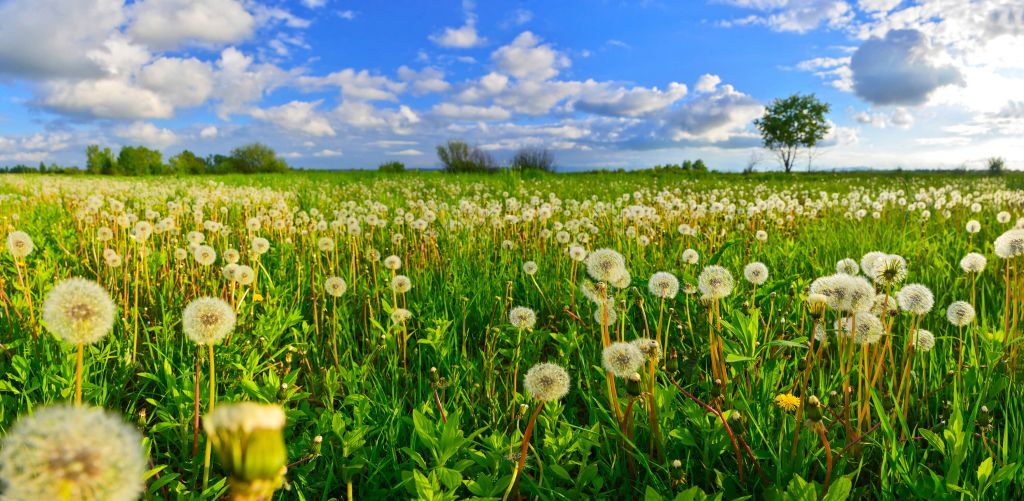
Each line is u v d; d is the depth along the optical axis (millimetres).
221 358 3061
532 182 21141
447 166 51625
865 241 6359
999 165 38406
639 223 6676
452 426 1956
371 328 3781
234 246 6332
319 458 2299
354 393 2730
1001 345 2705
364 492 2201
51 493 795
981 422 2170
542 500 2029
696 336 3400
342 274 5102
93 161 84312
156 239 6305
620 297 3516
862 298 2301
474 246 6273
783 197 14320
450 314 4191
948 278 4797
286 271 5277
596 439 2330
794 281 3768
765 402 2473
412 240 6238
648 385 2316
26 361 2803
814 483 1911
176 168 84500
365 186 18875
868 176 34188
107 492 840
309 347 3529
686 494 1673
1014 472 1911
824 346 2943
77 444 826
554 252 6051
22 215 8578
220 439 851
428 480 1855
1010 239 3086
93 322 1451
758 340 3061
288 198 12461
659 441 2230
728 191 15500
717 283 2623
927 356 3189
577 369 3246
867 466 2385
